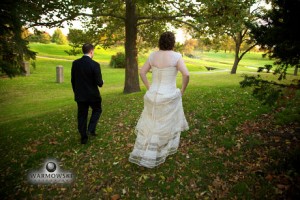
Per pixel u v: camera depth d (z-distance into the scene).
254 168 3.82
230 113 6.10
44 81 20.16
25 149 5.40
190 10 9.35
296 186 3.28
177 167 4.09
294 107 5.87
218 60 81.19
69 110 8.59
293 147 4.22
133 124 6.19
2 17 5.22
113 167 4.26
